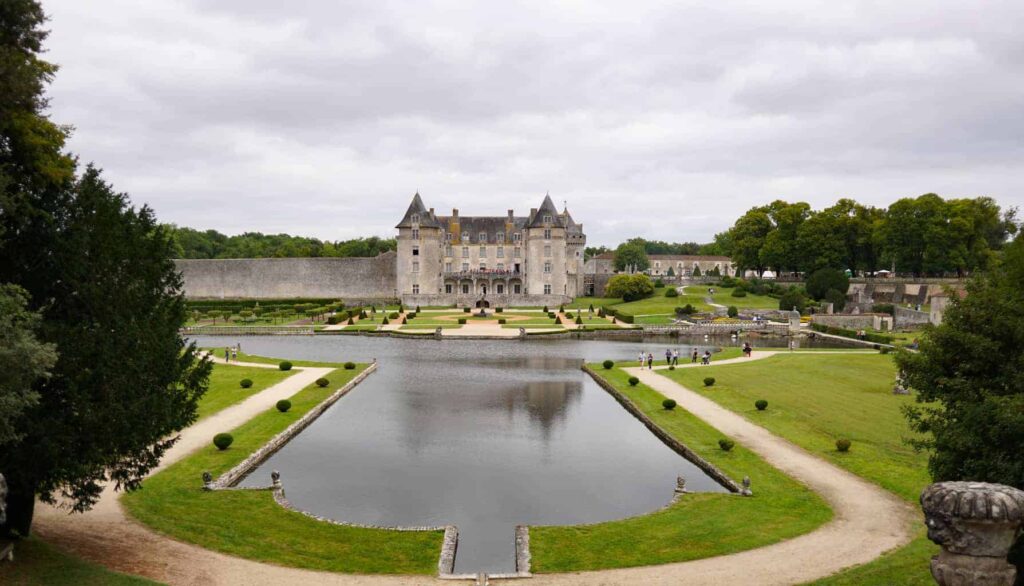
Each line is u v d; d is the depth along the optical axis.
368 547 22.17
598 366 62.25
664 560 20.73
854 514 24.33
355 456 34.72
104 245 20.12
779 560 20.36
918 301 118.62
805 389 49.06
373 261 144.25
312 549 21.70
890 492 26.77
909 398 45.47
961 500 9.21
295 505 27.67
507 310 126.38
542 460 34.25
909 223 123.31
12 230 19.38
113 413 18.81
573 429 40.53
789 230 147.75
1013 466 15.89
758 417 40.28
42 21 20.05
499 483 30.72
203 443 34.19
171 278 23.53
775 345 84.75
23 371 15.79
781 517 24.22
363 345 81.12
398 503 28.14
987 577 9.10
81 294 19.56
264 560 20.45
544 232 138.88
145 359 20.25
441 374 60.09
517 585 19.03
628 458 34.53
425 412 44.72
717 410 42.66
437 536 23.39
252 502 25.91
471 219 151.12
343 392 50.25
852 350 75.75
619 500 28.58
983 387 18.83
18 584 16.31
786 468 30.06
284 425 38.44
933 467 18.38
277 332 92.12
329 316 111.19
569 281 153.75
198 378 23.88
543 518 26.62
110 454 19.73
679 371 59.16
